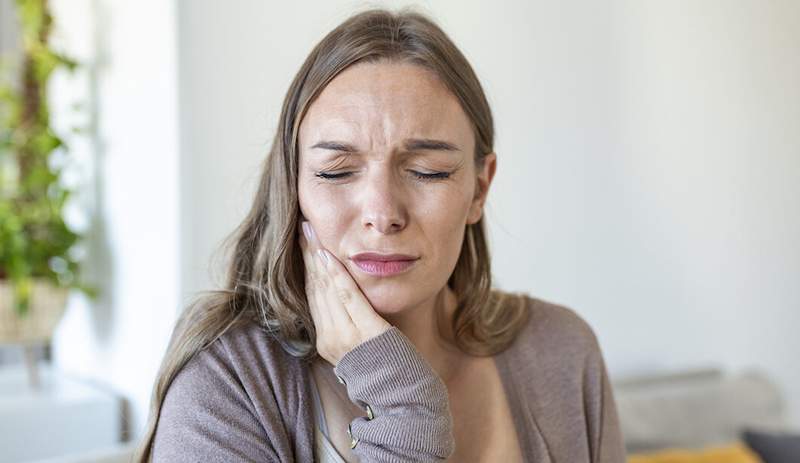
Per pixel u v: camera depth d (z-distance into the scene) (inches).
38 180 86.0
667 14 101.6
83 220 92.0
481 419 40.5
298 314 37.3
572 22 94.6
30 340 85.7
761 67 109.8
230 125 75.3
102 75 86.4
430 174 34.6
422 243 34.7
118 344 85.4
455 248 35.7
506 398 41.5
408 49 34.7
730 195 107.7
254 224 39.4
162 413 36.0
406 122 33.7
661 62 101.3
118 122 83.5
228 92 75.1
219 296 38.7
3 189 88.1
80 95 91.3
